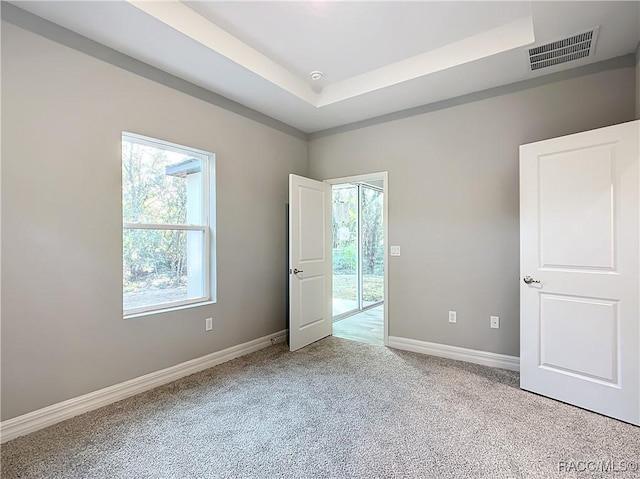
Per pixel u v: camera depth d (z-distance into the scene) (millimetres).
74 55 2236
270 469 1706
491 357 3135
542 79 2869
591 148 2268
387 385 2707
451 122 3326
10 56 1968
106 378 2408
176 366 2863
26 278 2037
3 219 1954
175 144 2855
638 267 2082
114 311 2455
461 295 3293
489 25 2449
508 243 3053
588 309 2281
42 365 2104
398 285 3676
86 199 2301
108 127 2410
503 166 3066
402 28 2467
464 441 1932
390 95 3240
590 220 2273
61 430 2062
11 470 1698
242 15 2322
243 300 3500
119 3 1952
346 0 2152
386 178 3746
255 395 2539
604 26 2193
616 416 2158
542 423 2119
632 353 2102
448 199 3355
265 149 3762
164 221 2895
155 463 1755
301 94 3297
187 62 2615
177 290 2988
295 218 3686
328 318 4230
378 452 1837
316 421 2160
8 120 1965
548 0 1969
